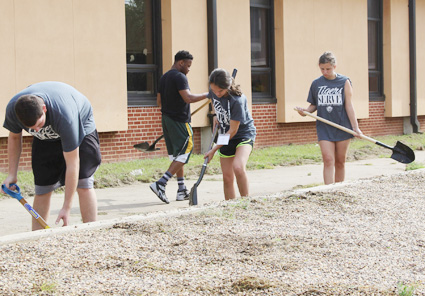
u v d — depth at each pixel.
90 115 5.62
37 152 5.63
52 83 5.15
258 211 6.08
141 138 12.82
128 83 12.75
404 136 18.83
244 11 14.44
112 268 4.34
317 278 4.11
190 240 5.02
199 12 13.54
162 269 4.31
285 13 15.47
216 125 7.61
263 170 11.77
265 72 15.50
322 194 6.87
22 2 10.85
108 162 12.21
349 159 13.38
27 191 8.98
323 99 8.16
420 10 20.06
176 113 8.52
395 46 19.08
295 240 5.06
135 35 12.88
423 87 20.30
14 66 10.77
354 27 17.34
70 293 3.84
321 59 8.12
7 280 4.08
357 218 5.91
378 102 18.77
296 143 16.09
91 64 11.76
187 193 8.75
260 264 4.41
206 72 13.71
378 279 4.11
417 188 7.39
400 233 5.36
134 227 5.42
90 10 11.72
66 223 5.23
